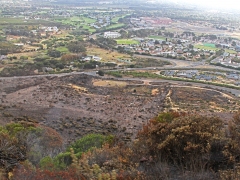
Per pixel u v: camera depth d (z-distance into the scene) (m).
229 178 16.30
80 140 29.03
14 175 16.58
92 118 55.28
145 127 25.69
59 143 30.69
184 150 19.41
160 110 64.00
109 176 16.77
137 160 20.11
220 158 18.89
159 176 17.36
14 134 27.95
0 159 20.17
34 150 24.19
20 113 55.84
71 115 56.59
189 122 22.48
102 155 20.67
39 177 16.31
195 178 16.84
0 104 61.94
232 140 20.19
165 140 20.44
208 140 19.69
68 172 17.16
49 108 60.94
